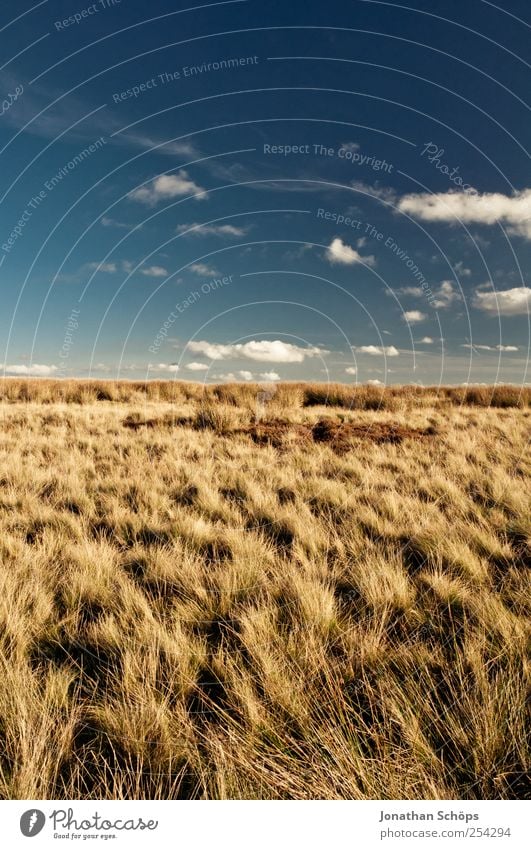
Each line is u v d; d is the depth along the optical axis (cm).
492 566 394
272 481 642
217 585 365
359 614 330
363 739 230
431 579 360
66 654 294
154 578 380
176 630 303
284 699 248
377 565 378
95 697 259
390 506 520
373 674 271
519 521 476
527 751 221
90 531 487
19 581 363
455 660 277
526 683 250
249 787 214
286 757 222
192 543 444
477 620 314
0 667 265
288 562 407
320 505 559
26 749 218
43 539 446
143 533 480
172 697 262
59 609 340
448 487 584
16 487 610
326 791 211
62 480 634
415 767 215
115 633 297
